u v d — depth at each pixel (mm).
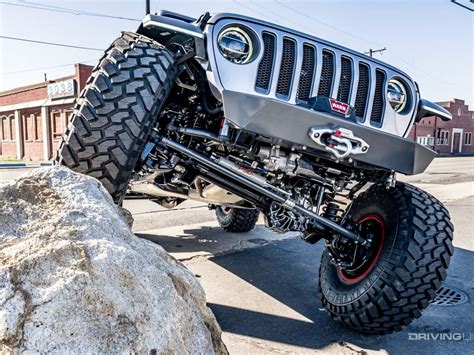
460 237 5211
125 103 1866
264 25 2203
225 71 2072
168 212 6875
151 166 2244
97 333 1115
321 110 2164
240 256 4203
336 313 2559
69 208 1377
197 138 2375
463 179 13539
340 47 2395
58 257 1201
